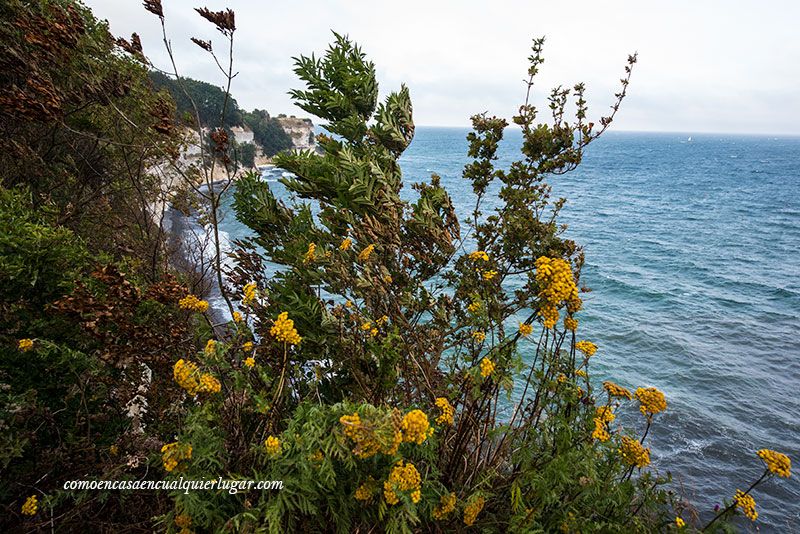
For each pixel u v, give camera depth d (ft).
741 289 103.30
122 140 22.22
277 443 7.07
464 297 11.19
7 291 10.71
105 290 11.72
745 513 7.66
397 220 11.18
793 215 205.98
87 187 24.59
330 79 12.53
